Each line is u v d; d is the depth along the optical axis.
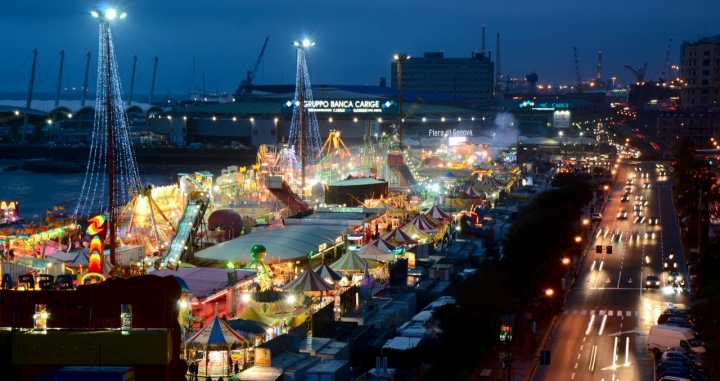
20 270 117.50
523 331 121.00
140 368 76.81
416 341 101.56
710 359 104.38
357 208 181.62
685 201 197.75
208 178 189.75
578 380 97.56
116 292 79.62
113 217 131.25
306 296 110.12
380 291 128.88
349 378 89.44
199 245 147.00
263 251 124.19
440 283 138.75
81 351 77.25
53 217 160.62
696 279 141.50
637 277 160.38
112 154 131.75
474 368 100.06
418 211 195.12
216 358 87.12
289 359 89.50
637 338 116.75
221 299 107.94
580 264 172.25
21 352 77.38
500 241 180.12
